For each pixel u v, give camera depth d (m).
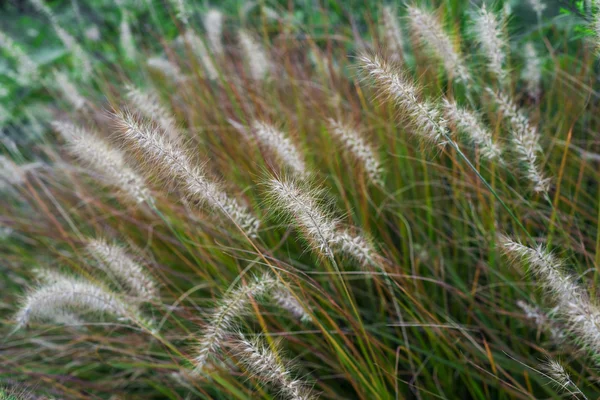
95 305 0.72
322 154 0.90
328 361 0.77
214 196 0.68
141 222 0.92
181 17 1.01
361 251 0.70
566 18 0.90
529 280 0.75
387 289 0.78
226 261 0.82
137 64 1.15
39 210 1.04
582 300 0.63
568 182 0.84
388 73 0.66
